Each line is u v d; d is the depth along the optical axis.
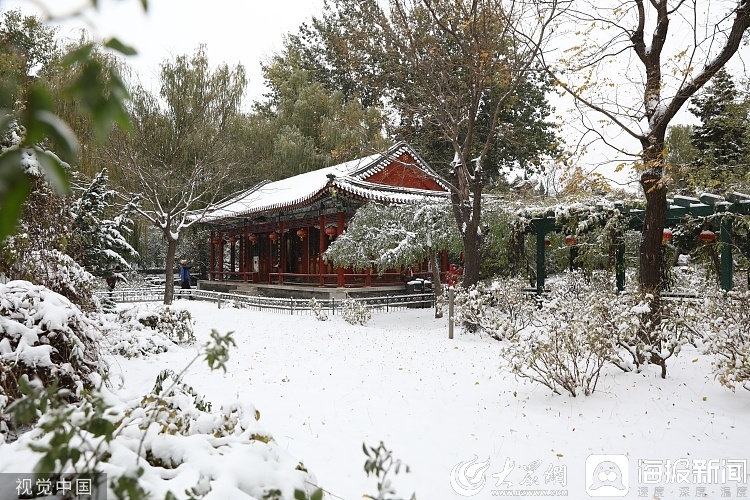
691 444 5.43
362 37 16.17
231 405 3.61
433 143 24.27
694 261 15.26
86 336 5.88
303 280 23.39
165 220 19.70
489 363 9.36
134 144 21.84
